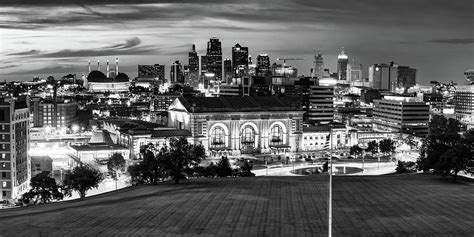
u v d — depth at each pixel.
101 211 113.00
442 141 184.50
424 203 122.62
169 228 95.81
